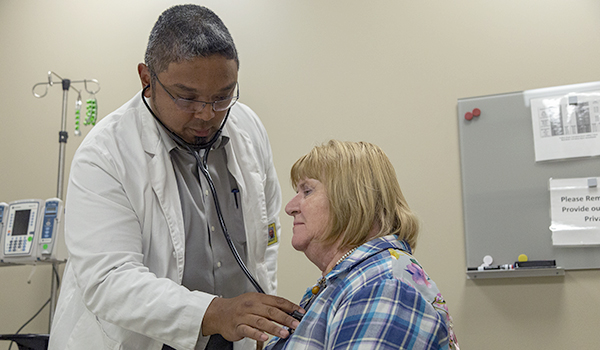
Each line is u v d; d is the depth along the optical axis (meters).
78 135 3.00
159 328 1.15
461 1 2.61
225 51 1.22
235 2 3.00
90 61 3.18
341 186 1.11
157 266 1.33
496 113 2.46
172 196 1.37
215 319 1.12
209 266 1.40
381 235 1.10
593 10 2.42
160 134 1.40
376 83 2.67
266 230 1.53
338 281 1.05
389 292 0.94
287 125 2.78
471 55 2.55
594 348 2.16
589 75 2.37
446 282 2.39
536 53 2.46
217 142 1.47
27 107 3.25
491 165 2.43
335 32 2.79
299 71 2.81
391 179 1.14
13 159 3.20
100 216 1.25
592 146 2.30
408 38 2.66
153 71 1.26
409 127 2.58
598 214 2.24
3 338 1.83
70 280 1.44
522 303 2.27
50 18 3.32
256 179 1.53
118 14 3.20
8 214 2.75
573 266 2.24
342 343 0.92
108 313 1.19
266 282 1.53
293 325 1.06
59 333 1.38
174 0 3.11
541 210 2.33
